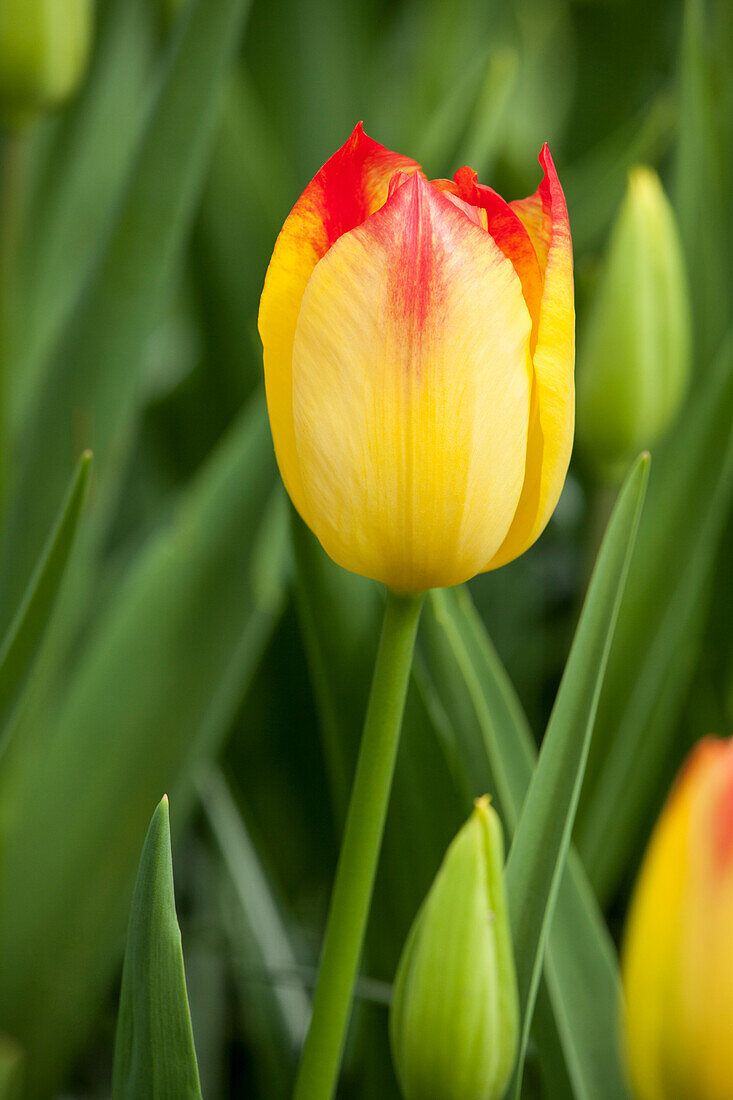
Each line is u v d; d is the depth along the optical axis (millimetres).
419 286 625
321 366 630
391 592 647
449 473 633
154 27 1188
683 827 619
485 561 643
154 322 890
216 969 954
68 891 833
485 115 1031
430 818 749
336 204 644
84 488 723
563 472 644
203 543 832
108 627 829
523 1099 771
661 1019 623
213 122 876
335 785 783
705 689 954
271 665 970
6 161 921
